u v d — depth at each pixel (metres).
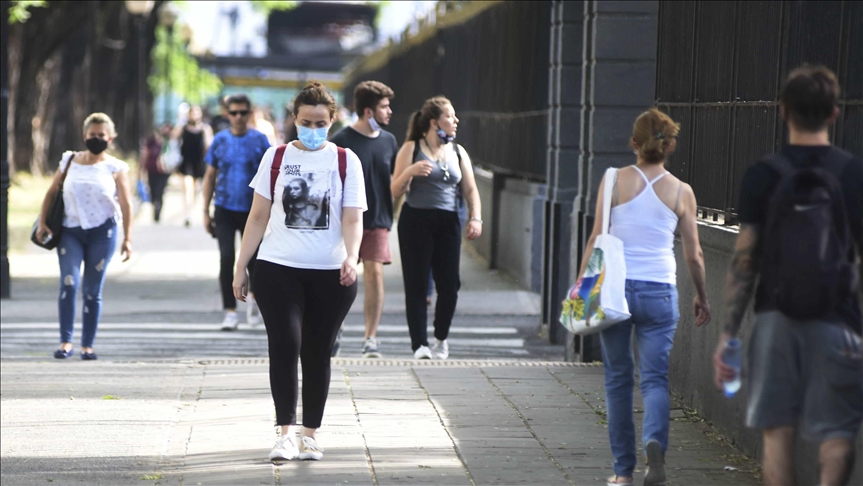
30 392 26.69
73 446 21.77
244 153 36.59
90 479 19.53
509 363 30.69
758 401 14.03
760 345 14.02
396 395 25.88
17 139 109.31
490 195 57.78
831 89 13.98
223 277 38.00
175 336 37.56
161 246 65.19
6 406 25.20
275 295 19.69
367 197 31.03
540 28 48.75
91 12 83.12
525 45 51.78
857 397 13.83
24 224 76.44
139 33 112.31
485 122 61.94
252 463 20.19
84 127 31.38
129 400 25.73
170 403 25.44
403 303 45.06
